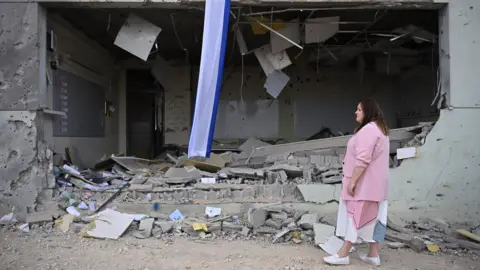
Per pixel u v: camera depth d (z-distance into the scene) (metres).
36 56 5.46
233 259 4.10
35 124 5.44
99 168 7.34
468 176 5.48
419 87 9.27
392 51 8.85
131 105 10.84
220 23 5.00
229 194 5.62
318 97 10.49
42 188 5.45
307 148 6.64
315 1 5.54
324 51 9.17
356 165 3.65
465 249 4.66
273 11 5.88
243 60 10.02
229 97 10.55
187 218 5.29
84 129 7.72
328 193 5.49
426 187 5.53
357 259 4.12
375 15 6.30
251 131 10.49
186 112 10.51
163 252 4.30
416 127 5.92
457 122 5.52
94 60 8.38
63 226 5.02
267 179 5.94
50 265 3.84
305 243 4.74
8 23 5.46
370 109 3.83
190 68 10.58
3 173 5.38
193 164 6.45
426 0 5.53
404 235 4.83
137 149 10.88
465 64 5.53
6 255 4.11
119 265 3.87
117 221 5.00
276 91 7.94
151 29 6.34
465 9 5.52
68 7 5.66
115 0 5.47
